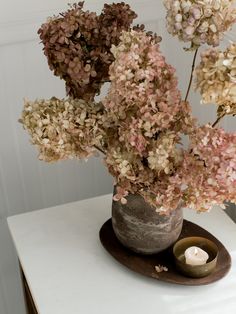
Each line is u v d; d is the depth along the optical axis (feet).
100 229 3.28
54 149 2.63
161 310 2.85
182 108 2.50
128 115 2.50
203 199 2.46
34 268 3.12
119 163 2.53
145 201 2.81
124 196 2.83
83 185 4.21
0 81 3.70
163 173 2.54
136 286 2.98
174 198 2.53
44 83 3.80
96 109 2.69
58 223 3.42
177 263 2.94
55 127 2.59
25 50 3.66
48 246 3.25
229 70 2.24
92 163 4.11
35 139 2.62
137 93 2.39
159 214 2.84
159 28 3.86
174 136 2.47
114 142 2.66
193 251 2.95
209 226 3.34
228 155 2.36
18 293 4.58
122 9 2.66
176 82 2.44
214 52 2.31
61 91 3.86
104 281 3.02
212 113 3.81
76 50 2.58
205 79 2.28
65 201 4.25
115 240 3.19
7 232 4.23
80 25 2.59
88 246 3.24
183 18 2.35
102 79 2.71
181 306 2.86
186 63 3.92
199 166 2.41
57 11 3.62
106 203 3.56
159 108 2.41
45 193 4.16
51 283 3.02
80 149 2.70
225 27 2.39
